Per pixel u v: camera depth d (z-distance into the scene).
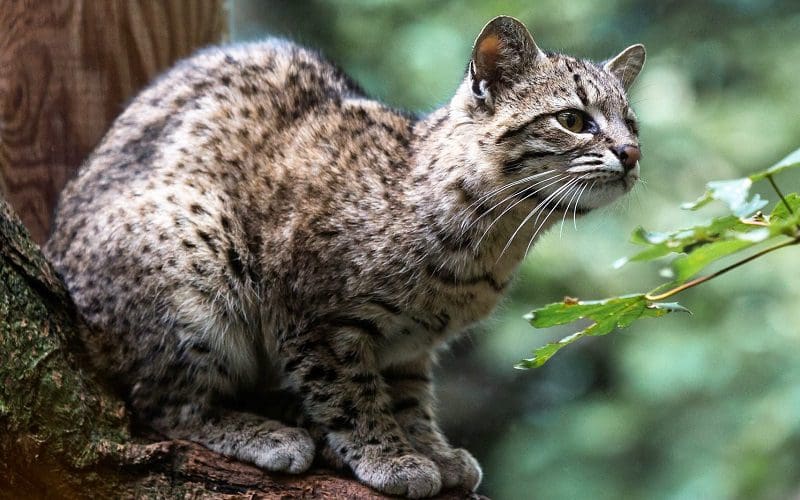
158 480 5.83
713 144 13.46
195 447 6.12
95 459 5.62
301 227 6.69
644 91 13.77
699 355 12.84
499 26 6.89
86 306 6.37
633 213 13.24
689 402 13.12
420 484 6.40
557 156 6.73
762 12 14.27
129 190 6.60
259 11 14.09
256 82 7.19
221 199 6.71
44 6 7.25
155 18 7.53
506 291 7.12
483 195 6.71
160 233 6.44
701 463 12.70
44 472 5.41
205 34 7.79
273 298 6.76
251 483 6.12
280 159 6.86
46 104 7.30
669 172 13.51
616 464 13.33
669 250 3.74
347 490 6.28
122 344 6.34
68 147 7.35
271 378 7.21
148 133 6.91
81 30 7.32
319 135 6.99
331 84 7.52
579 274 13.21
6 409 5.25
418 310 6.77
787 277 12.97
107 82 7.41
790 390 12.41
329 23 14.09
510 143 6.73
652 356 13.02
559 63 7.05
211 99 7.02
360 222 6.69
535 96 6.86
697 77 14.14
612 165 6.68
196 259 6.49
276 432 6.39
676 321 13.33
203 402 6.54
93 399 5.81
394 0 14.00
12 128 7.24
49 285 5.82
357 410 6.66
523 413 14.74
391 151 6.96
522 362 4.65
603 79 7.10
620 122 6.93
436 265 6.70
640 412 13.27
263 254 6.73
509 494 13.80
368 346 6.76
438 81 13.51
